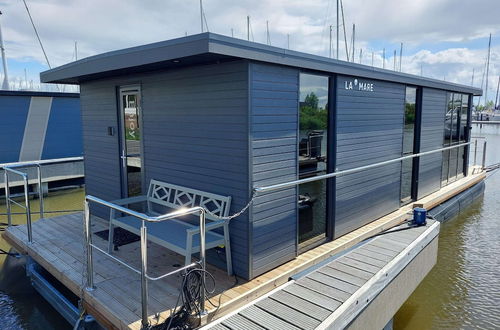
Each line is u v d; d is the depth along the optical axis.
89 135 5.79
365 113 5.05
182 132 4.09
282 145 3.76
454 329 4.32
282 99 3.69
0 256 5.81
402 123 6.02
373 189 5.43
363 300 3.41
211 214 3.44
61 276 3.76
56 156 10.09
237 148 3.50
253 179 3.47
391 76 5.34
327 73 4.33
